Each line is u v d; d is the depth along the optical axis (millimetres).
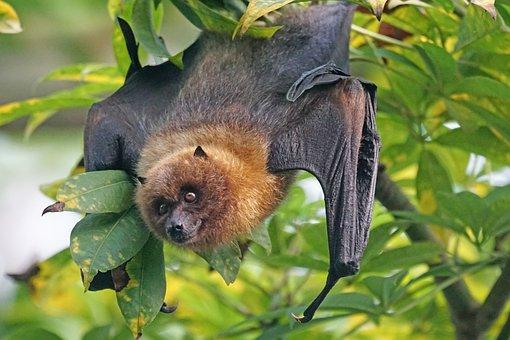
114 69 13164
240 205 11570
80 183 10188
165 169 11188
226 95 11789
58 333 15688
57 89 22531
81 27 21562
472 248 16156
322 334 14641
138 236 10297
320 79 11148
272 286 14836
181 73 11930
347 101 11367
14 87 22266
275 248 13812
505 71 12227
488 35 11344
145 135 11352
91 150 11156
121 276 10352
